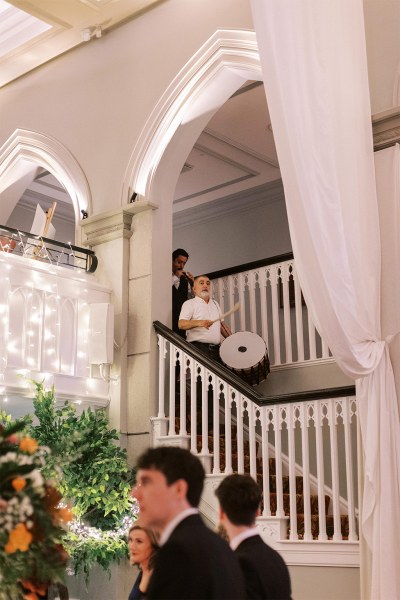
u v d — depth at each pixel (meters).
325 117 6.01
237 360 8.33
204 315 8.37
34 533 3.05
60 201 13.33
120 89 9.12
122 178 8.82
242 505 3.16
